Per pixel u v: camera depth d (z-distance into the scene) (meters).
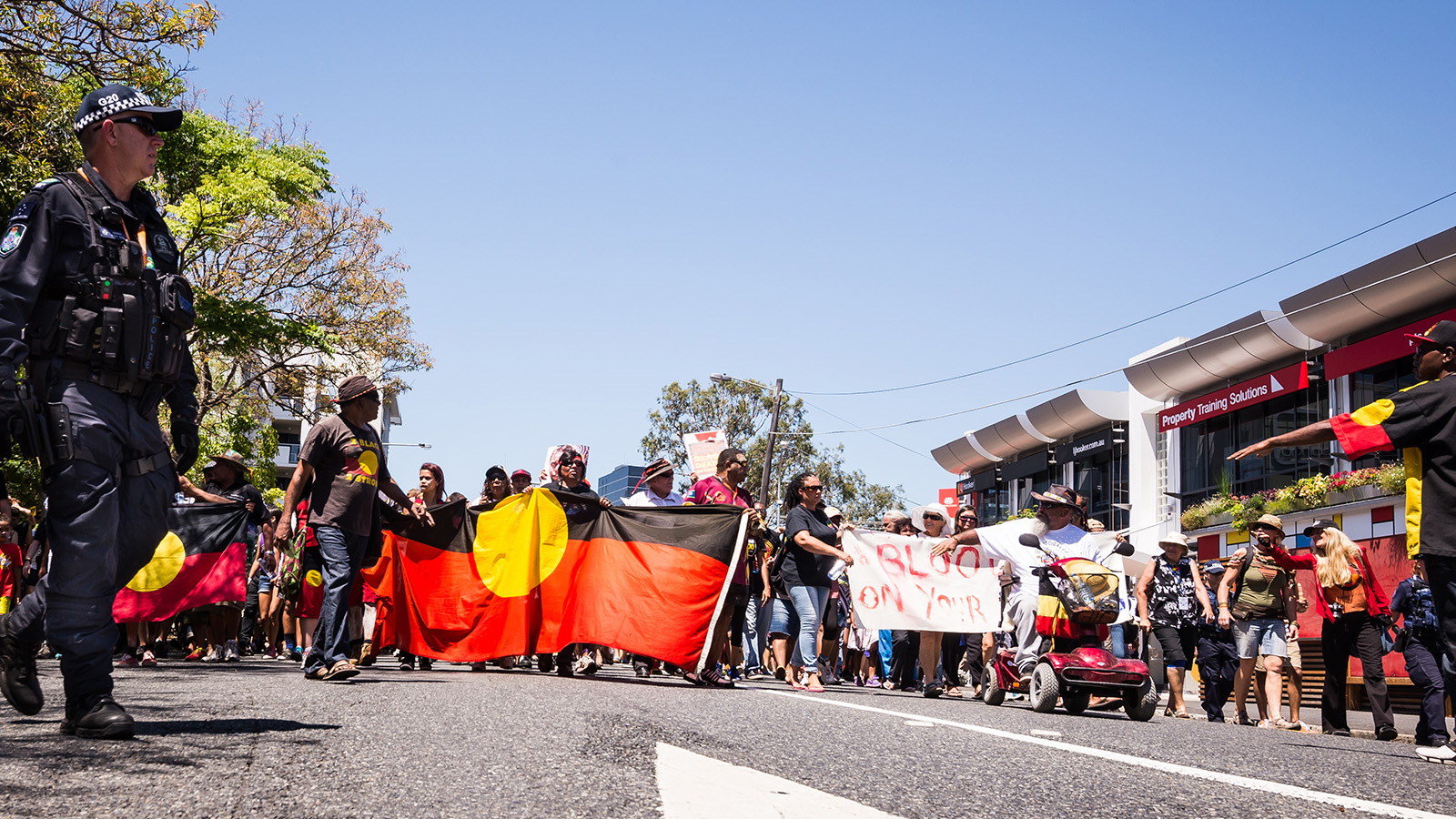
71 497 3.69
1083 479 34.94
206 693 5.61
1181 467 29.25
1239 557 10.84
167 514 4.09
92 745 3.45
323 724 4.22
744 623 13.93
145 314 3.85
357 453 7.45
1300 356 24.98
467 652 9.50
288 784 2.92
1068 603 8.55
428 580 9.85
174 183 24.28
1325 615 10.30
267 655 13.81
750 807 2.95
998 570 10.72
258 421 28.08
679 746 4.07
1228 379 27.34
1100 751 4.86
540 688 6.75
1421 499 5.49
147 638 9.85
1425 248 20.64
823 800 3.12
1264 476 25.94
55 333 3.70
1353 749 6.36
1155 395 29.94
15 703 4.04
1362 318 22.58
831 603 13.81
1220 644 11.22
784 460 46.56
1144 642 12.90
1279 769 4.59
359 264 29.50
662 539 8.88
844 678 16.80
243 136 25.09
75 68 15.41
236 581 9.87
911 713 6.54
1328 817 3.40
